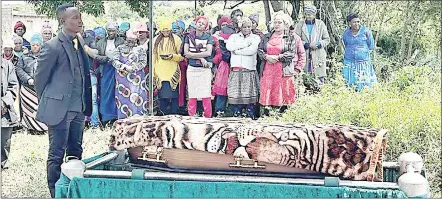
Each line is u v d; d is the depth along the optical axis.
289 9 8.32
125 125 2.99
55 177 4.05
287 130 2.82
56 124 4.00
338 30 7.88
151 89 5.99
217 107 6.85
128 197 2.76
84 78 4.17
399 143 5.12
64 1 7.57
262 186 2.66
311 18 7.04
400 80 6.95
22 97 6.34
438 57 7.83
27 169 5.14
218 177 2.74
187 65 6.81
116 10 8.47
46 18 7.61
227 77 6.78
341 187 2.64
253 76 6.62
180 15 8.97
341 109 5.84
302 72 6.78
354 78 6.91
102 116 6.66
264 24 8.73
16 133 6.39
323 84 6.68
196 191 2.71
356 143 2.76
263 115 6.57
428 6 7.91
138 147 3.02
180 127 2.90
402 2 8.01
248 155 2.82
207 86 6.75
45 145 5.88
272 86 6.53
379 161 2.80
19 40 6.29
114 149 3.05
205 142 2.85
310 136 2.79
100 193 2.77
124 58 6.61
